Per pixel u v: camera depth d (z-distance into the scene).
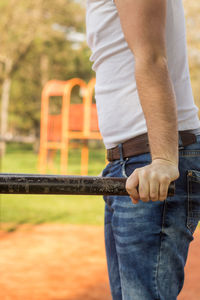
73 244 5.26
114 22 1.43
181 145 1.38
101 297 3.61
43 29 21.45
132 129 1.41
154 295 1.32
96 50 1.48
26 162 17.66
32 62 24.39
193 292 3.71
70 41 24.30
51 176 1.10
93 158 21.14
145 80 1.19
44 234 5.75
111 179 1.12
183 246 1.38
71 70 24.97
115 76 1.44
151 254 1.33
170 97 1.18
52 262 4.53
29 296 3.60
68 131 13.52
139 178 1.09
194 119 1.45
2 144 21.27
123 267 1.36
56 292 3.71
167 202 1.33
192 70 18.94
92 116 13.23
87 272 4.24
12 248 5.05
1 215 6.98
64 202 8.48
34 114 25.27
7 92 22.09
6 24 20.77
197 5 17.81
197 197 1.36
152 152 1.17
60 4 21.28
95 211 7.57
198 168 1.39
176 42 1.45
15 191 1.09
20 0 20.56
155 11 1.23
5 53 21.33
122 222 1.36
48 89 13.70
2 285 3.84
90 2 1.49
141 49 1.21
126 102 1.42
